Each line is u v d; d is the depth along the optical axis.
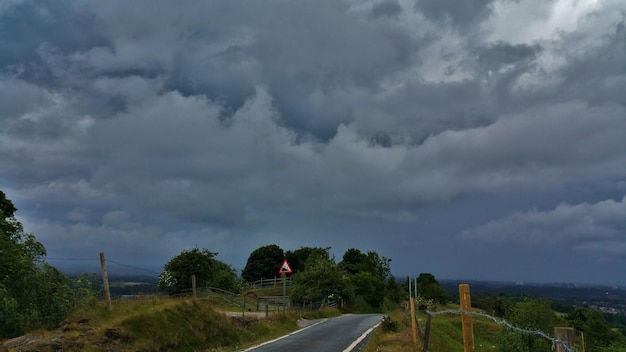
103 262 16.86
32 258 19.31
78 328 14.93
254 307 40.97
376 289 71.12
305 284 54.22
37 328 15.30
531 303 34.62
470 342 8.55
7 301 15.30
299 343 20.33
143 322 16.25
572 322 53.16
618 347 47.28
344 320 34.75
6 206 32.72
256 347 18.98
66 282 18.23
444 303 88.31
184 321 18.03
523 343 33.47
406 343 17.86
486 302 64.12
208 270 52.94
